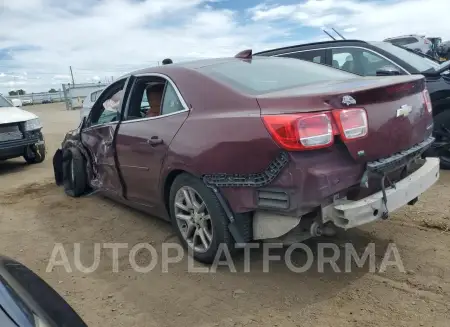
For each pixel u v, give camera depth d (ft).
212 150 10.36
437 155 19.19
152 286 10.83
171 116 12.06
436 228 12.98
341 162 9.27
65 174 19.52
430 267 10.73
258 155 9.52
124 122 14.32
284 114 9.23
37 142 27.45
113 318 9.55
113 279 11.32
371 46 20.62
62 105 106.11
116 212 16.53
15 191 20.99
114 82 15.90
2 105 29.40
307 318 9.07
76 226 15.30
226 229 10.72
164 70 13.14
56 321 6.26
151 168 12.73
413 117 10.85
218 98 10.91
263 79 11.66
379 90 9.72
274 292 10.17
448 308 9.05
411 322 8.69
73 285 11.10
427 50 50.16
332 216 9.36
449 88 17.89
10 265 7.69
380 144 9.78
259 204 9.82
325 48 22.15
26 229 15.34
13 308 6.05
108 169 15.70
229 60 13.26
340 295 9.84
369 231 13.01
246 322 9.09
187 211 11.90
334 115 9.11
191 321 9.28
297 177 9.05
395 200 9.99
